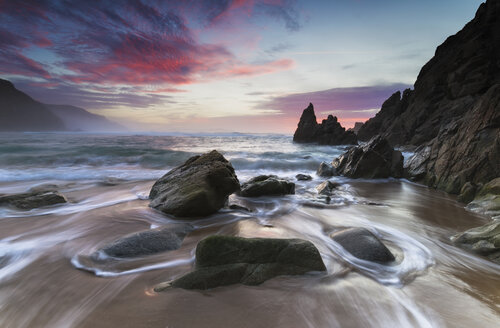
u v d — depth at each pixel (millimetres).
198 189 7008
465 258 4777
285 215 7594
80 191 10195
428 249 5172
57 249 4746
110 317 2871
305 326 2811
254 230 6141
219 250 3705
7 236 5391
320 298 3324
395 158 15867
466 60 31422
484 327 2898
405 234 6062
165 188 8219
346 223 6891
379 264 4387
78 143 32344
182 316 2877
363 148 16625
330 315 3012
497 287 3779
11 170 14594
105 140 41875
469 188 9406
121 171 15312
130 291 3393
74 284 3562
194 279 3430
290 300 3250
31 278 3713
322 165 16609
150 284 3578
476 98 28641
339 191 11047
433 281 3916
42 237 5371
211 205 7020
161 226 5891
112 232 5738
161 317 2855
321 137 56500
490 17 31547
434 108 34094
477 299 3451
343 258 4586
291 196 9977
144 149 24797
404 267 4340
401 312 3131
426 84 36750
